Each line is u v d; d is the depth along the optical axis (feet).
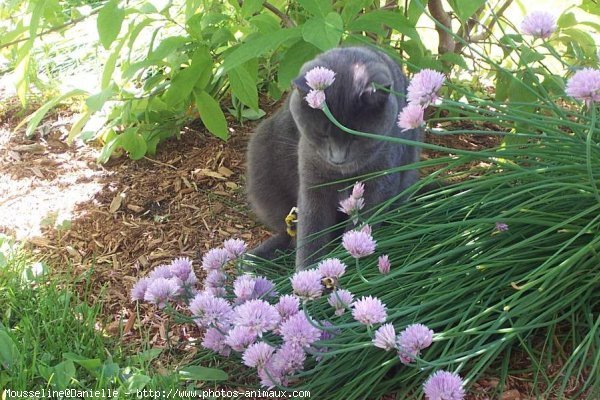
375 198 4.23
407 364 3.23
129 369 3.51
